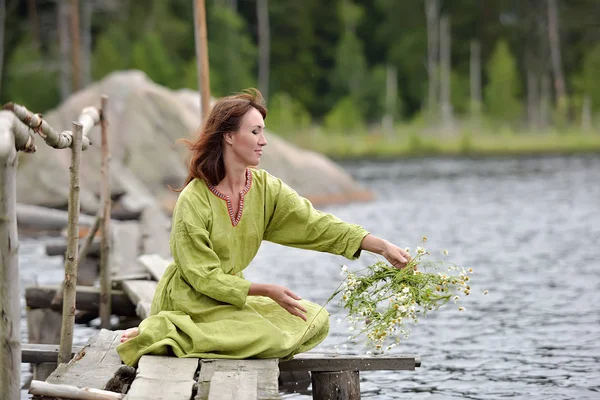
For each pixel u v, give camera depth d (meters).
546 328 10.55
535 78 72.00
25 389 8.29
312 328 6.40
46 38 61.00
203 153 6.41
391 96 68.75
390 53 76.12
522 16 75.94
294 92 72.06
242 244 6.52
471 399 7.90
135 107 23.11
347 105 60.53
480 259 16.06
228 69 64.88
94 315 10.35
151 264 10.88
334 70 71.25
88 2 58.25
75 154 6.97
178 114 23.23
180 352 6.11
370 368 6.34
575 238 18.70
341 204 25.84
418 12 76.69
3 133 4.84
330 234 6.58
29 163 20.98
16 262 5.12
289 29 73.25
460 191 30.66
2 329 5.12
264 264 15.88
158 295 6.53
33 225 18.77
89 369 6.12
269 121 57.69
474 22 76.62
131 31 65.25
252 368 5.92
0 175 5.00
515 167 41.97
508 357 9.30
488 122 62.16
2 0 57.06
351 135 59.09
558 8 74.06
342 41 71.00
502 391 8.12
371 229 20.64
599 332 10.30
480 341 9.99
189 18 71.62
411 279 6.30
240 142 6.37
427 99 72.31
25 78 56.62
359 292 6.40
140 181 22.25
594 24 73.50
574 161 45.59
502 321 10.98
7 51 61.53
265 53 68.75
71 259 7.03
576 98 65.81
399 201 27.31
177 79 62.16
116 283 10.28
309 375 8.80
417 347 9.79
